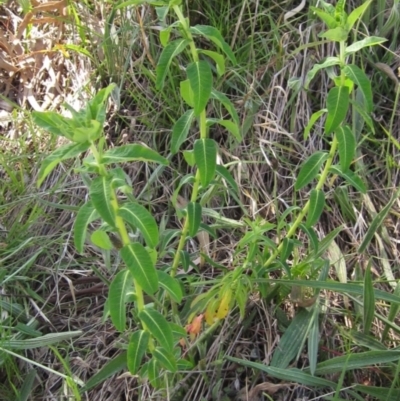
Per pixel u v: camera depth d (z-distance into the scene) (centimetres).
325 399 191
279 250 188
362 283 210
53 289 229
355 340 199
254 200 237
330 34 153
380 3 265
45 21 295
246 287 195
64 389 199
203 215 240
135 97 261
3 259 226
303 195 243
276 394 195
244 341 207
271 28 269
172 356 162
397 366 181
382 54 268
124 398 200
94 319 221
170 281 150
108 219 131
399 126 255
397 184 245
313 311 203
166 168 252
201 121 160
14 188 255
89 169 133
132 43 266
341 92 155
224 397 193
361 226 234
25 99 293
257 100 259
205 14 275
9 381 202
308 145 253
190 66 149
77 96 281
